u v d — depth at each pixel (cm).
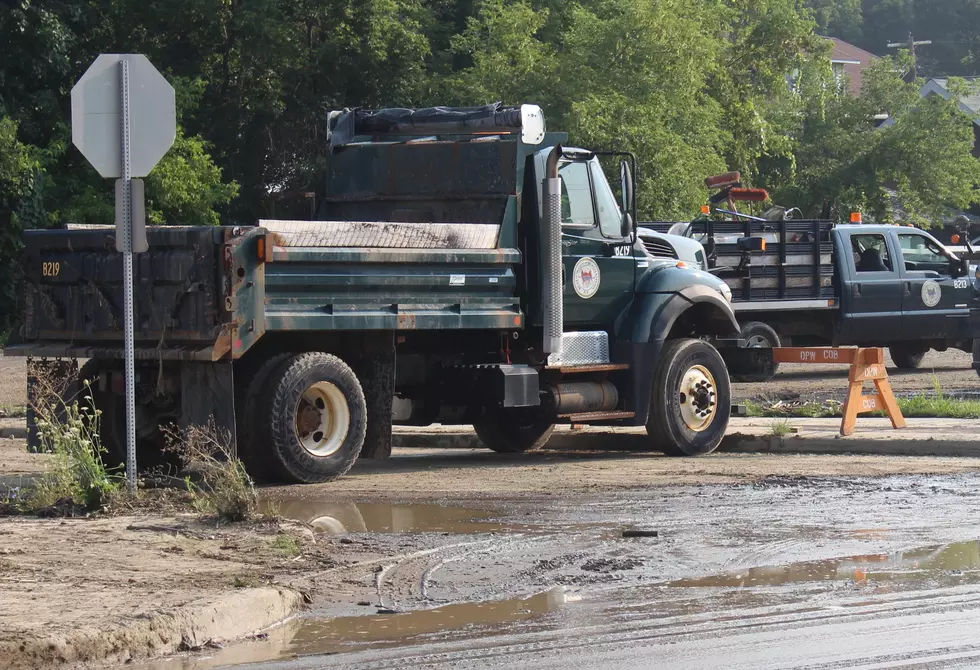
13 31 4562
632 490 1470
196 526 1198
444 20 5878
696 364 1856
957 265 3139
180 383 1477
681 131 4850
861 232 2998
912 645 825
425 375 1717
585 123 4444
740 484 1508
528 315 1702
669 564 1078
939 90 9688
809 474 1572
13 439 1995
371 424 1585
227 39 5306
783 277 2836
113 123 1292
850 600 946
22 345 1603
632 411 1809
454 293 1612
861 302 2958
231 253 1402
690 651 814
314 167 5144
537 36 5425
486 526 1254
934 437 1805
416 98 5266
